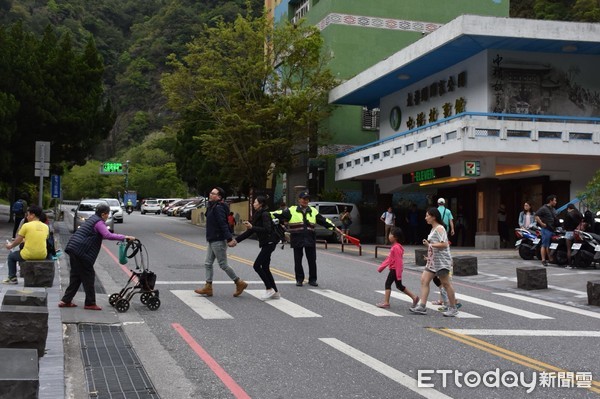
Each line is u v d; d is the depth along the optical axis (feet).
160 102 407.44
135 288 36.55
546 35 82.64
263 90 120.88
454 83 94.99
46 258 49.14
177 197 316.60
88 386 22.45
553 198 62.44
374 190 123.13
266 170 122.21
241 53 123.13
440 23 129.08
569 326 34.32
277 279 51.24
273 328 32.40
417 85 104.99
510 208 96.63
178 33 424.87
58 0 435.12
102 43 433.07
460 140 79.56
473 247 94.73
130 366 25.12
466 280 53.78
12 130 103.71
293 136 118.42
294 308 38.14
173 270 55.83
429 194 118.62
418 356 26.99
